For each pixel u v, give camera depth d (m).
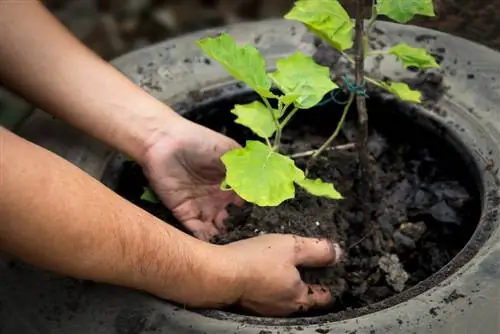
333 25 1.43
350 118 1.68
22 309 1.42
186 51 1.72
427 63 1.47
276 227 1.58
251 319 1.39
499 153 1.54
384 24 1.71
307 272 1.53
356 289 1.54
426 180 1.64
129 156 1.60
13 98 2.30
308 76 1.45
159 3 2.69
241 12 2.61
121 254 1.35
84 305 1.41
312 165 1.65
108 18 2.68
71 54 1.58
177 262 1.38
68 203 1.32
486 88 1.60
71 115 1.59
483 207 1.49
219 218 1.61
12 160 1.30
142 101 1.58
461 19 1.89
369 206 1.60
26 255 1.34
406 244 1.58
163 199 1.61
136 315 1.40
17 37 1.56
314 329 1.37
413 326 1.36
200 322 1.39
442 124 1.59
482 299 1.38
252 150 1.39
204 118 1.68
